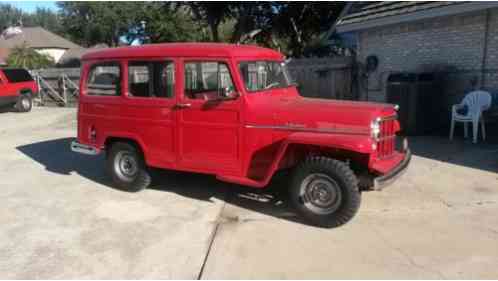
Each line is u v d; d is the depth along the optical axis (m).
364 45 12.73
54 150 9.63
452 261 4.06
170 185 6.64
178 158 5.81
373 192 5.97
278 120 5.07
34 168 8.00
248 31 24.23
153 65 5.80
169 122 5.77
